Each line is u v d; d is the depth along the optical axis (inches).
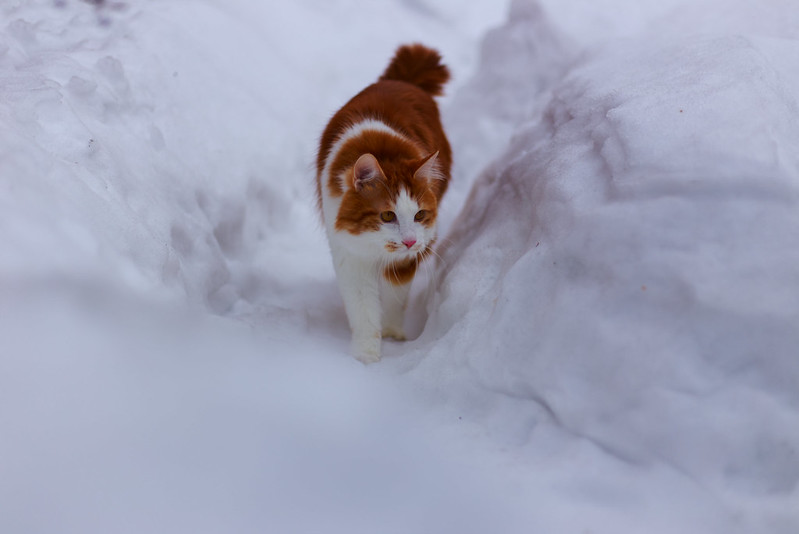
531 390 118.4
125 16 212.8
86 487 87.5
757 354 104.3
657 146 119.6
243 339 129.9
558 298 119.0
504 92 242.1
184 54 209.0
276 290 186.7
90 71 171.6
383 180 139.9
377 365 144.3
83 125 145.3
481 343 127.0
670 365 106.8
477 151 238.7
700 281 107.5
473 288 146.4
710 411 103.5
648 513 99.8
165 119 187.0
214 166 191.0
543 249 126.0
